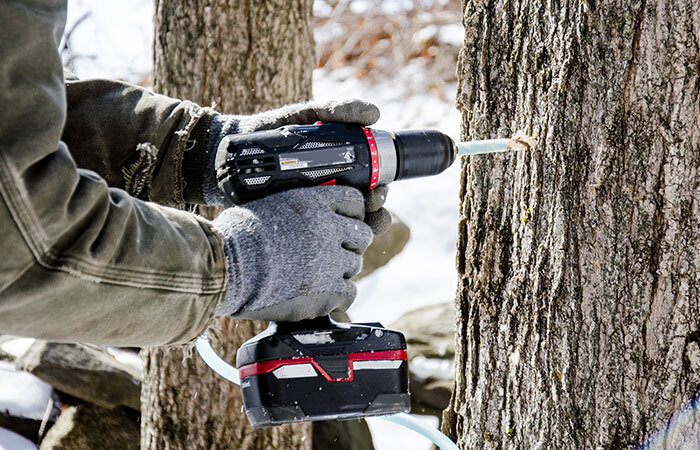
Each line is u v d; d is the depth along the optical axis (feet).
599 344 4.95
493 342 5.56
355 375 4.24
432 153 4.50
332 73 26.22
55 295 3.18
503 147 4.91
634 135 4.71
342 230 4.07
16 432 10.80
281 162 4.20
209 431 9.86
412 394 12.10
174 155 4.99
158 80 10.57
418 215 19.02
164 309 3.51
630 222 4.78
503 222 5.43
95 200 3.20
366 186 4.41
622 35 4.67
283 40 10.48
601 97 4.78
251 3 10.28
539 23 5.04
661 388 4.81
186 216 3.72
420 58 26.05
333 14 26.30
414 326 13.33
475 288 5.66
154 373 10.01
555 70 4.94
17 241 3.01
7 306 3.11
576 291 4.98
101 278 3.26
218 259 3.69
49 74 3.07
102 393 10.96
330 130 4.35
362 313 15.70
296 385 4.17
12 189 2.94
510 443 5.49
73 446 10.55
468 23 5.48
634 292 4.82
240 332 9.86
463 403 5.90
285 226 3.91
